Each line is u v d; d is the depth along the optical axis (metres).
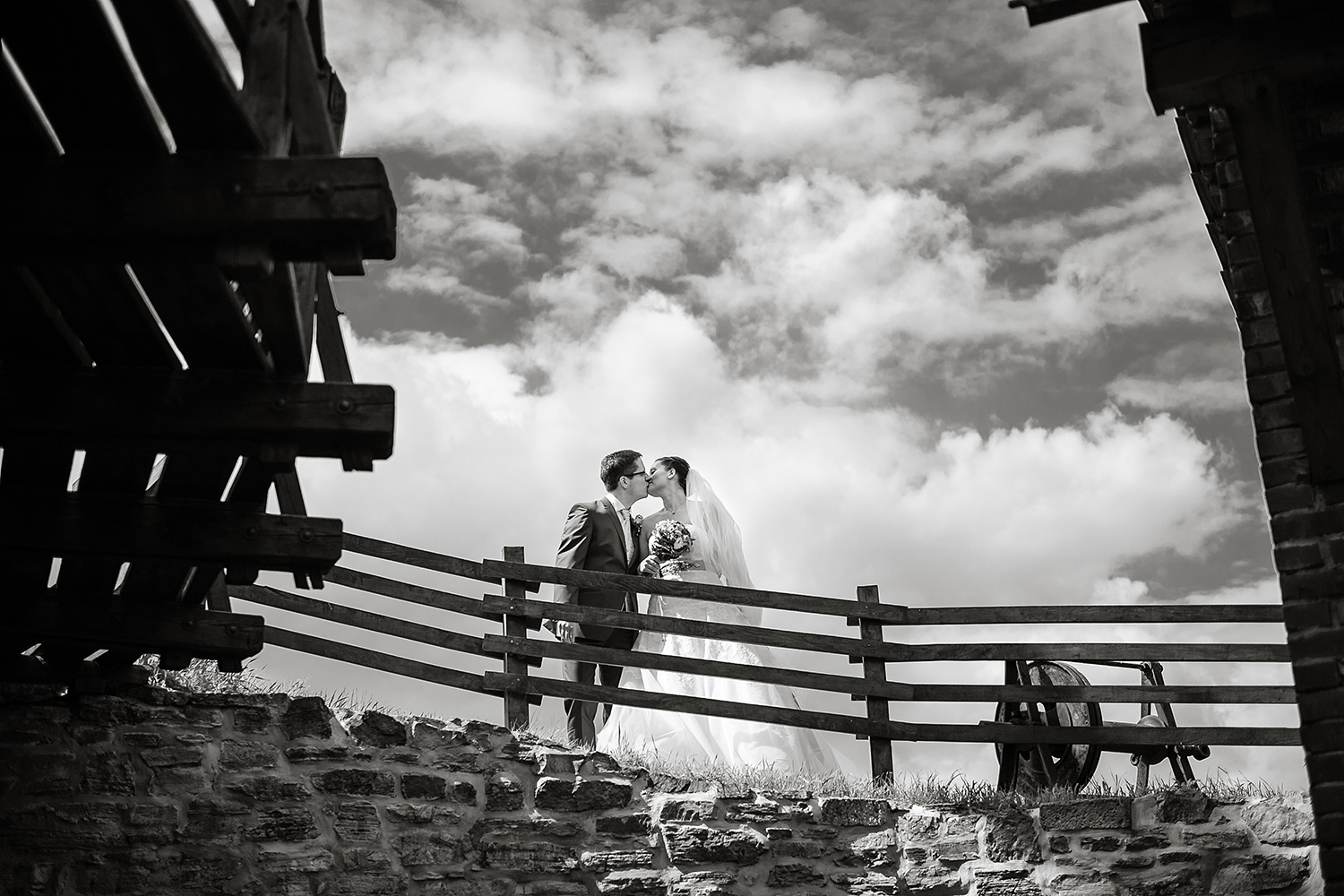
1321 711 4.29
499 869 7.32
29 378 4.71
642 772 7.73
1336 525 4.43
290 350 4.62
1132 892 7.55
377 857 7.17
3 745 6.96
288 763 7.23
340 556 5.47
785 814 7.73
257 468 5.24
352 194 3.89
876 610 8.80
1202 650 8.51
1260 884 7.46
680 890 7.44
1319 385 4.24
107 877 6.88
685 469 10.02
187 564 5.55
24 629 6.25
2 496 5.38
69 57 3.58
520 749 7.63
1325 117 4.70
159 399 4.71
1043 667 8.88
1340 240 4.80
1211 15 3.99
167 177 3.89
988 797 8.00
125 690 7.17
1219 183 4.93
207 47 3.55
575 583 8.70
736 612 9.41
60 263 4.02
